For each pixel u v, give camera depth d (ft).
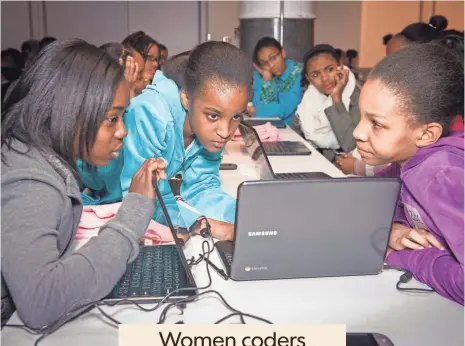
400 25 21.99
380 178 3.20
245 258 3.31
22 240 2.67
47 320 2.75
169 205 4.09
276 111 11.01
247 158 7.00
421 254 3.47
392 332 2.86
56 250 2.80
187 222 4.21
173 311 3.02
